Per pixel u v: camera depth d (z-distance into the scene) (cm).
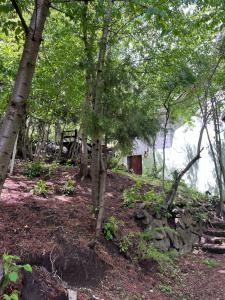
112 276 418
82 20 426
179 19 534
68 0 274
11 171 721
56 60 661
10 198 510
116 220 544
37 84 718
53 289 313
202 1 519
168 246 617
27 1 325
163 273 505
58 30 603
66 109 949
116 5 517
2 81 635
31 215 450
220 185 964
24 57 222
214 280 532
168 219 699
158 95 694
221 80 834
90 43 498
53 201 540
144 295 414
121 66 467
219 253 709
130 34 589
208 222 861
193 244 727
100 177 482
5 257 268
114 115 434
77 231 442
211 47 750
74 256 386
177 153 1230
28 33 227
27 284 300
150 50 632
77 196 614
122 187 764
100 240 463
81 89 655
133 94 459
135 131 443
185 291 474
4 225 398
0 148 205
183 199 848
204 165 1127
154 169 1034
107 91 439
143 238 546
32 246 364
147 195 679
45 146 1091
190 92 767
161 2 443
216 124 984
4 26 291
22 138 1002
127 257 482
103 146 489
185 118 1013
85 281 381
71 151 1092
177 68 666
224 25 568
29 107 853
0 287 261
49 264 355
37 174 741
